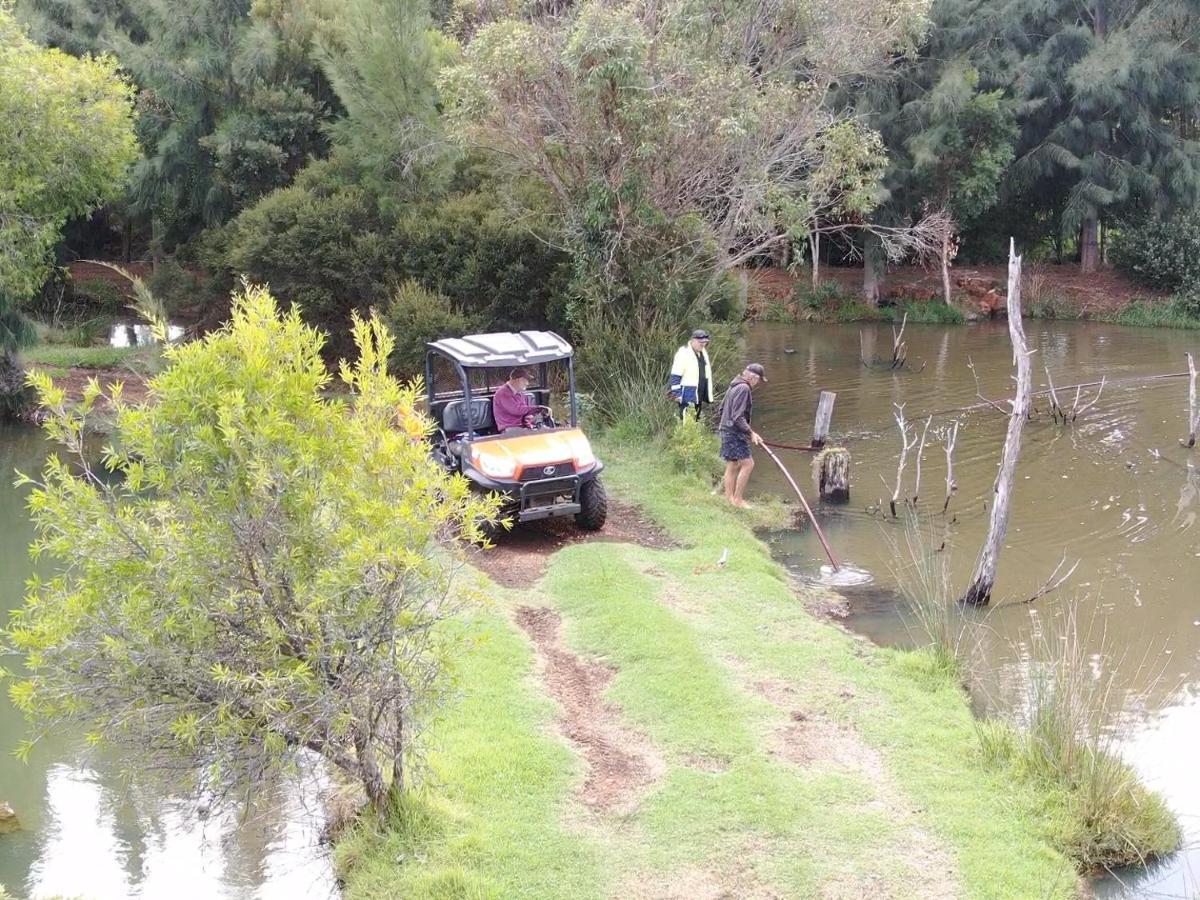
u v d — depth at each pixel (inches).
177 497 221.0
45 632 209.6
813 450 645.9
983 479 588.7
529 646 356.2
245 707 220.4
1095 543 482.9
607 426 643.5
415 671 235.3
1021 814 263.9
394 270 796.6
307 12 1007.6
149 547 213.5
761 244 735.7
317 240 797.9
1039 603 415.2
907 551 476.1
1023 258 1503.4
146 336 974.4
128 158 765.3
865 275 1341.0
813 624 380.2
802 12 735.7
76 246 1327.5
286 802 285.9
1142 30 1256.8
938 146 1216.8
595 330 669.9
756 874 237.9
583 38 636.1
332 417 227.3
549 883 234.2
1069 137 1305.4
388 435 227.0
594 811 262.2
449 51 852.6
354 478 228.1
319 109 994.7
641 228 667.4
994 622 397.7
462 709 304.5
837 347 1106.7
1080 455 633.0
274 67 1008.9
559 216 727.1
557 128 678.5
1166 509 530.3
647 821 256.8
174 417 216.5
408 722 252.1
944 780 277.3
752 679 334.0
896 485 566.6
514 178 781.3
